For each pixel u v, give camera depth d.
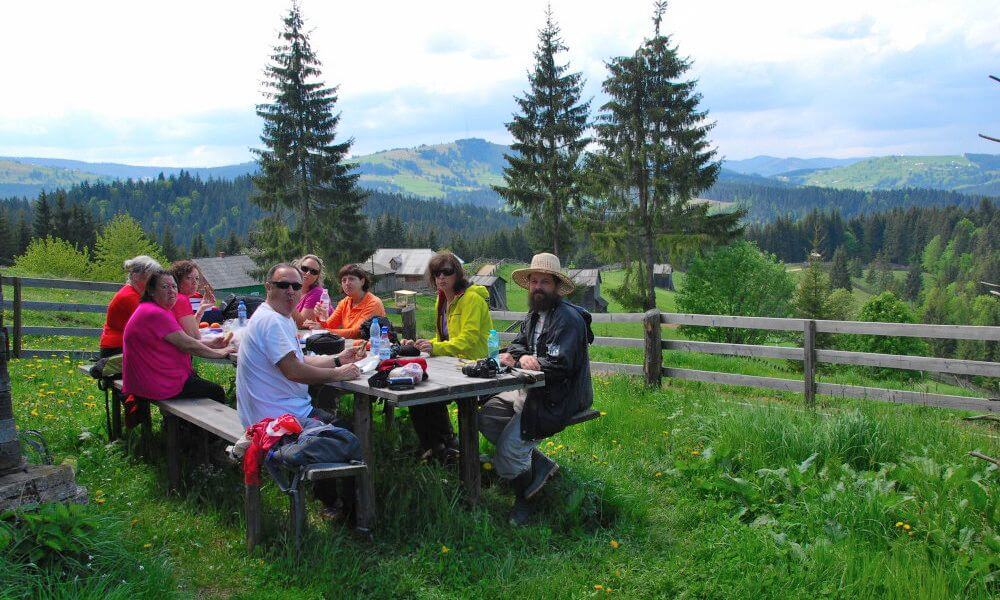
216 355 5.21
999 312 90.81
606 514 4.67
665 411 7.36
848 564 3.87
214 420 4.43
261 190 33.75
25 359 9.13
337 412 6.15
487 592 3.60
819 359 7.66
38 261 50.28
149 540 3.89
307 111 33.81
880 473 5.11
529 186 34.31
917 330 7.10
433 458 5.36
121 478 4.81
